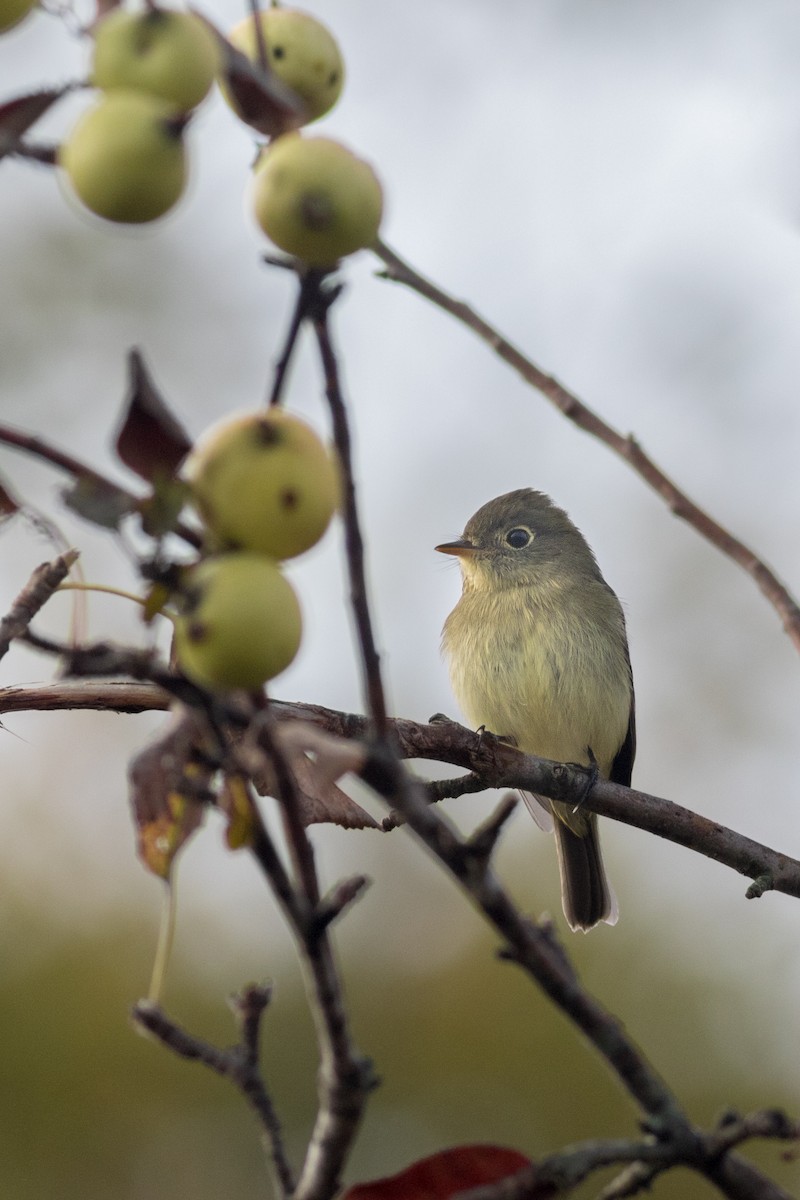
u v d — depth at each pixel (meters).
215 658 4.37
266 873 4.39
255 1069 4.45
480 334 5.37
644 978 11.27
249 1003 4.46
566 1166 4.45
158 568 4.38
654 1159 4.45
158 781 4.43
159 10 4.38
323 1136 4.43
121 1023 10.33
